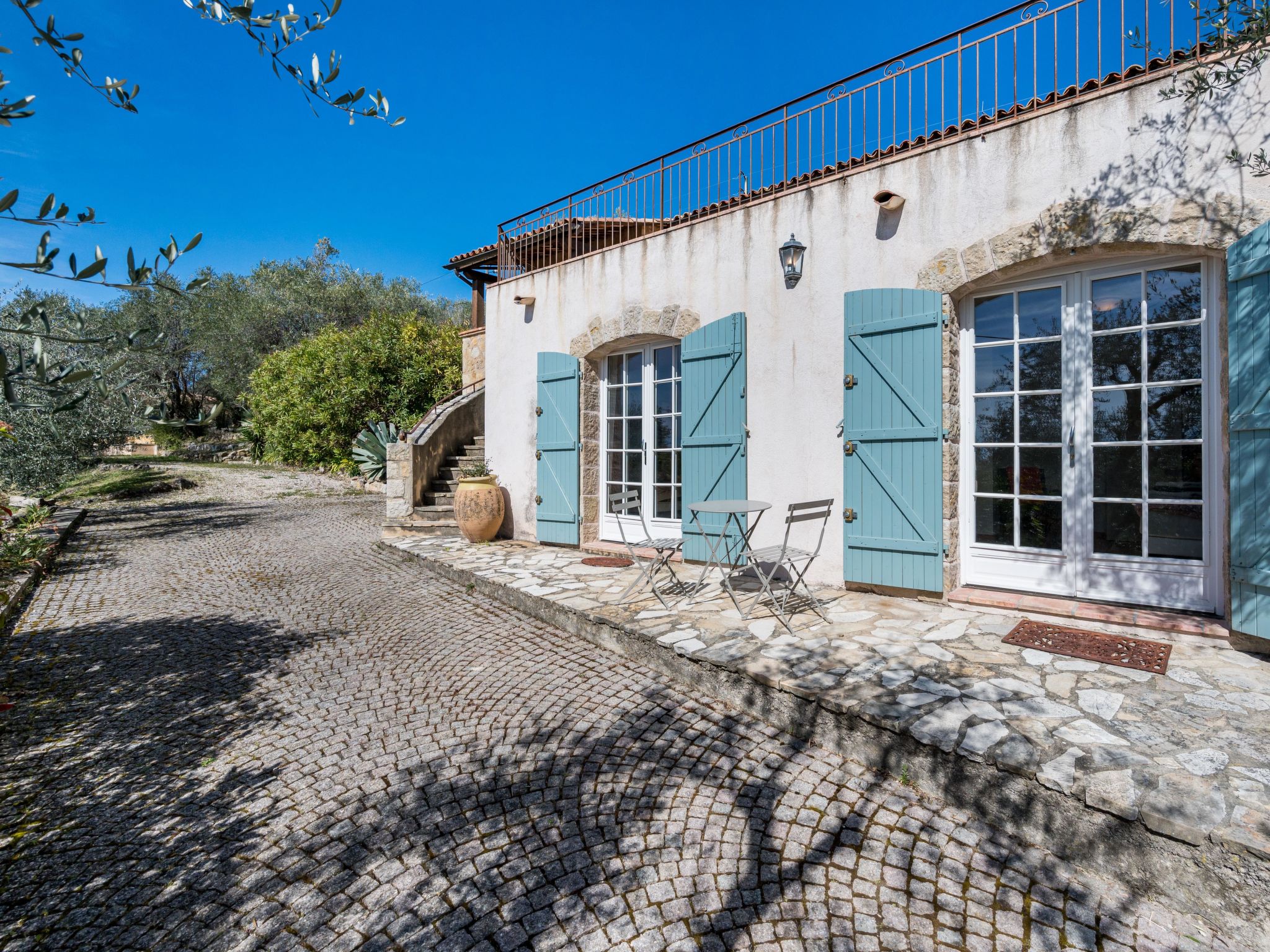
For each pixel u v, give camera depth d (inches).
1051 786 87.9
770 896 82.2
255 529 371.9
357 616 209.8
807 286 206.8
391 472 353.1
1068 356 169.2
